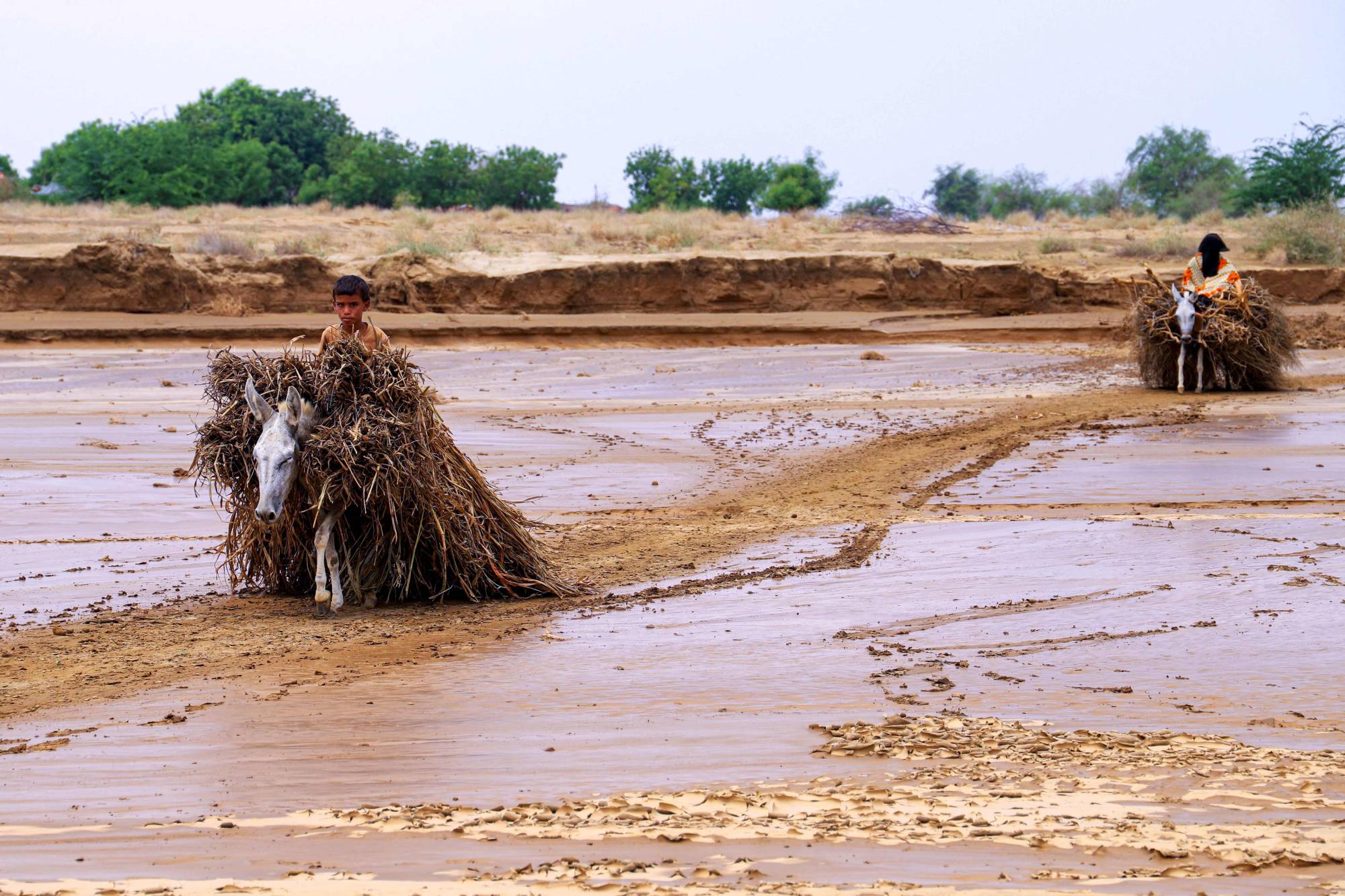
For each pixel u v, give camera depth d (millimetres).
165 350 51844
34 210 85500
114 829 7934
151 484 24438
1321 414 33875
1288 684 11062
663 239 83812
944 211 168125
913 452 28656
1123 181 161500
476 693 11203
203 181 106000
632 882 6930
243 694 11273
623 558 18016
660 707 10633
